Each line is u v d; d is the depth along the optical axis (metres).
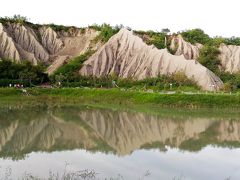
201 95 71.94
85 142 35.81
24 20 142.50
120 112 61.19
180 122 51.38
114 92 80.06
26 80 95.44
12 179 22.16
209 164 27.56
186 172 25.08
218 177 24.17
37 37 139.38
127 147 33.56
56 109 62.91
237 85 97.88
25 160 27.36
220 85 96.69
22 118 51.19
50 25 145.50
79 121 50.62
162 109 65.88
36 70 102.19
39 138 37.41
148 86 95.88
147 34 135.00
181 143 36.22
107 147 33.38
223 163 28.02
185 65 104.31
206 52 121.25
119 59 115.75
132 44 118.25
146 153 30.81
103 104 71.69
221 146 34.94
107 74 111.94
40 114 55.97
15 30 134.62
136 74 108.38
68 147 33.09
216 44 127.31
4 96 74.94
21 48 126.56
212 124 50.00
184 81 95.81
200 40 133.75
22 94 78.06
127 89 87.94
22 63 107.44
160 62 108.81
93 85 98.31
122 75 110.81
